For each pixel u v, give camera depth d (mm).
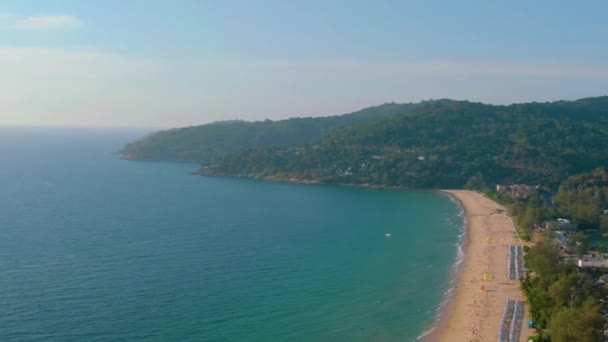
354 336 126688
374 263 187625
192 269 174500
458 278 170375
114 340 120250
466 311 141625
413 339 125562
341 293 155375
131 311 136500
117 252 193625
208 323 130875
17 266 172625
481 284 163375
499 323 132875
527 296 144500
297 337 125062
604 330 119062
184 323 130375
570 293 131250
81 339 120125
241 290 155250
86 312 134875
